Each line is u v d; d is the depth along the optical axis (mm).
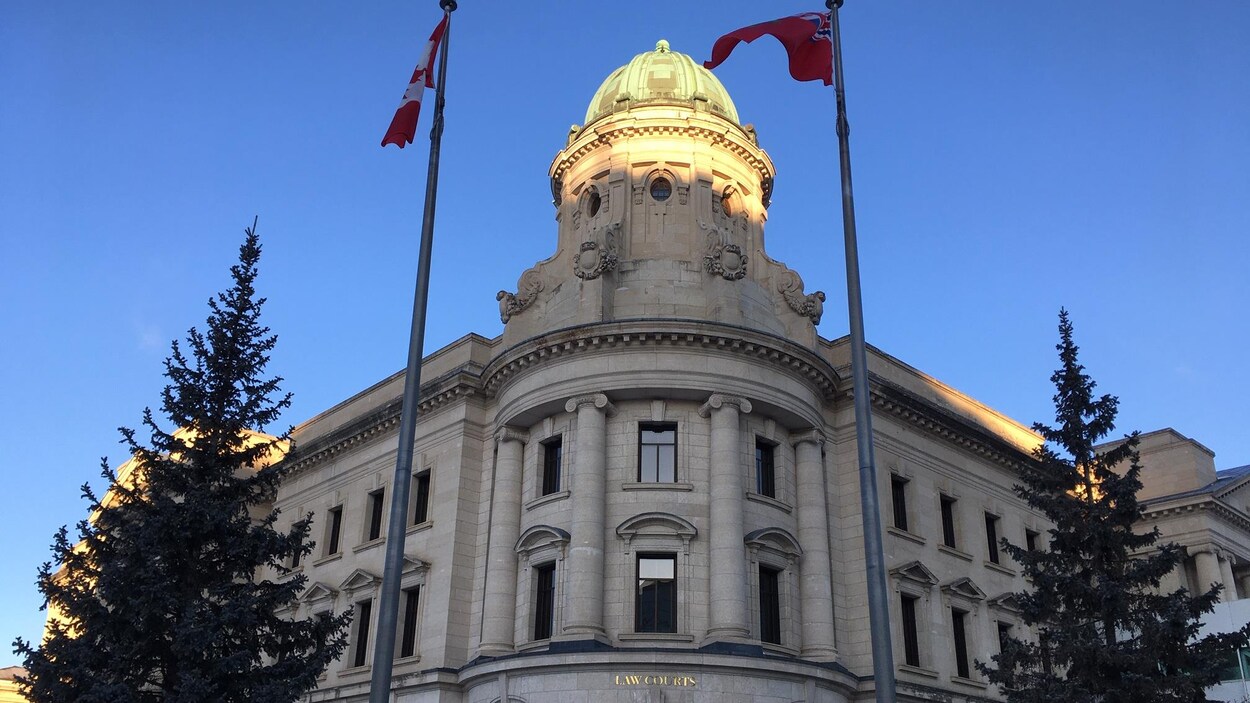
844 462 44094
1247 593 64312
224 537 30672
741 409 40094
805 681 36281
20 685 30109
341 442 52062
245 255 34188
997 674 35219
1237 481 64375
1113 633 33125
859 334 23281
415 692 40844
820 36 27266
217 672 28828
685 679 34656
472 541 43562
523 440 43219
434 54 29312
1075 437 35688
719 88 51688
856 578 41844
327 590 48750
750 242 48156
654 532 38188
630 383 39969
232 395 32750
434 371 49156
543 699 35312
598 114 50875
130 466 62812
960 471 49844
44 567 30953
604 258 42938
